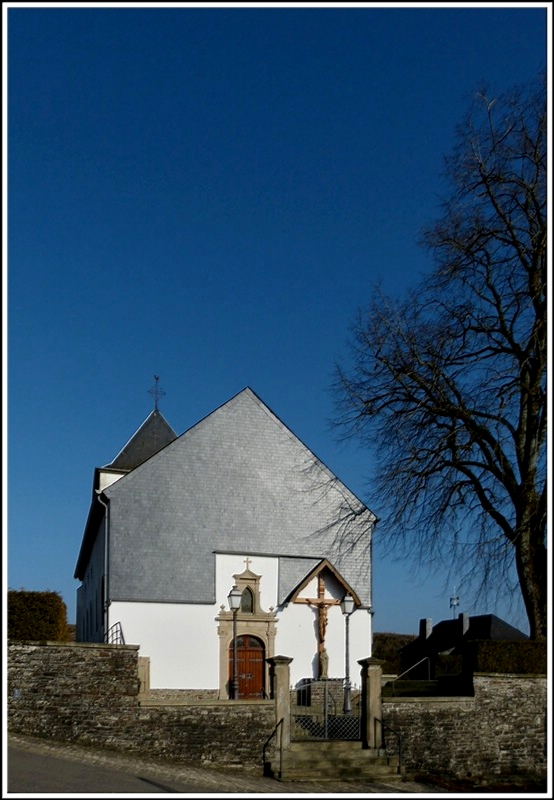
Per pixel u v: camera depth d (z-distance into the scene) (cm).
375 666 2367
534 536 2509
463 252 2658
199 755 2197
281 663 2294
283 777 2123
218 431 3509
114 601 3183
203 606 3288
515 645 2481
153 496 3331
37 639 2269
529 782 2297
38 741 2116
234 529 3416
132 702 2194
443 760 2348
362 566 3553
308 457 3625
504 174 2605
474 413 2619
